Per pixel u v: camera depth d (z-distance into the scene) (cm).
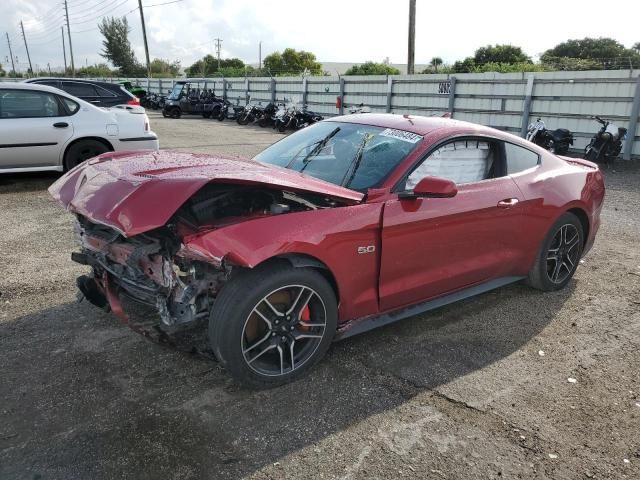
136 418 272
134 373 313
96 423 267
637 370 338
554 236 442
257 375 293
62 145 800
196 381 307
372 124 398
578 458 256
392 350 353
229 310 274
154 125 2111
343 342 361
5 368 312
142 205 260
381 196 325
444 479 239
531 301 443
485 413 288
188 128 2027
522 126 1491
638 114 1262
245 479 235
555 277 460
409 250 339
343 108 2170
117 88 1236
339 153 373
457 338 373
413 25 2138
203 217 301
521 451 259
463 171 380
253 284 278
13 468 236
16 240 551
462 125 391
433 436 268
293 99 2198
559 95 1403
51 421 268
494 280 421
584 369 338
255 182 279
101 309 392
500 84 1544
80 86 1188
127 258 299
